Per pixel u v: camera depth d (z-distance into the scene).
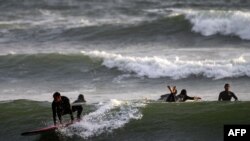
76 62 106.44
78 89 92.69
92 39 125.69
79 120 60.31
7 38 128.62
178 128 58.94
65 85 96.12
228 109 62.38
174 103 65.94
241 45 114.94
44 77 101.62
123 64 102.19
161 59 100.69
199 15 127.44
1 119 65.88
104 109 63.97
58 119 62.97
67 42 124.69
